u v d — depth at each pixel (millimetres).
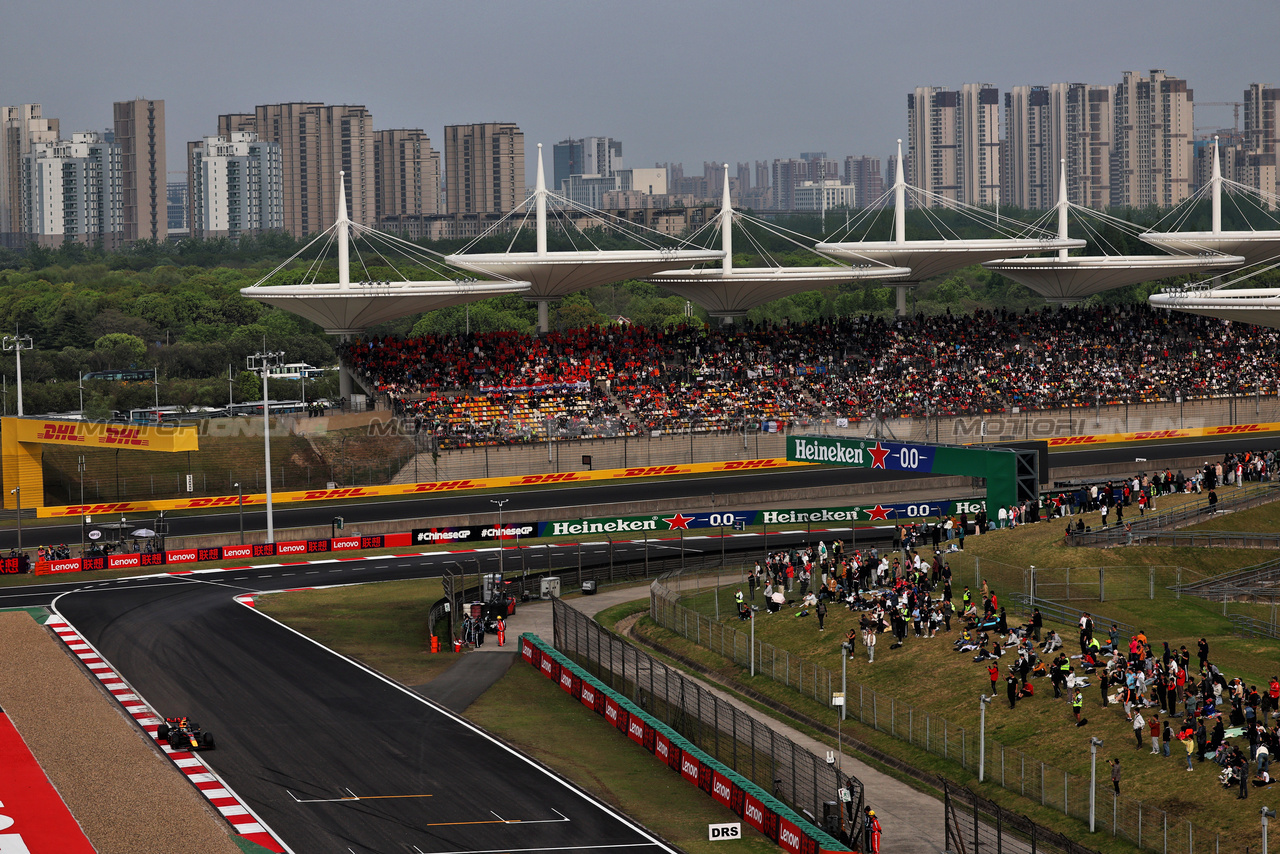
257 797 48250
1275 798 43625
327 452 111188
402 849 43688
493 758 52875
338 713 58500
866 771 52469
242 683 62875
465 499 106438
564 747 54438
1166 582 73125
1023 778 48438
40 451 102812
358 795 48594
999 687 55844
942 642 61656
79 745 53719
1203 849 41812
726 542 95562
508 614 77625
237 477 107625
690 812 47594
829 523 98875
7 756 52375
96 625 73375
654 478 114062
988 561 75125
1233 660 59688
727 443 118812
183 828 45281
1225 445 122438
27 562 87812
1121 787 46406
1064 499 89312
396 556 93562
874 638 62750
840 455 94000
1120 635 62250
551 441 114312
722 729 52875
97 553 90875
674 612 72750
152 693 61000
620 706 56719
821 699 59625
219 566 90438
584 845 44281
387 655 68500
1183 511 83938
